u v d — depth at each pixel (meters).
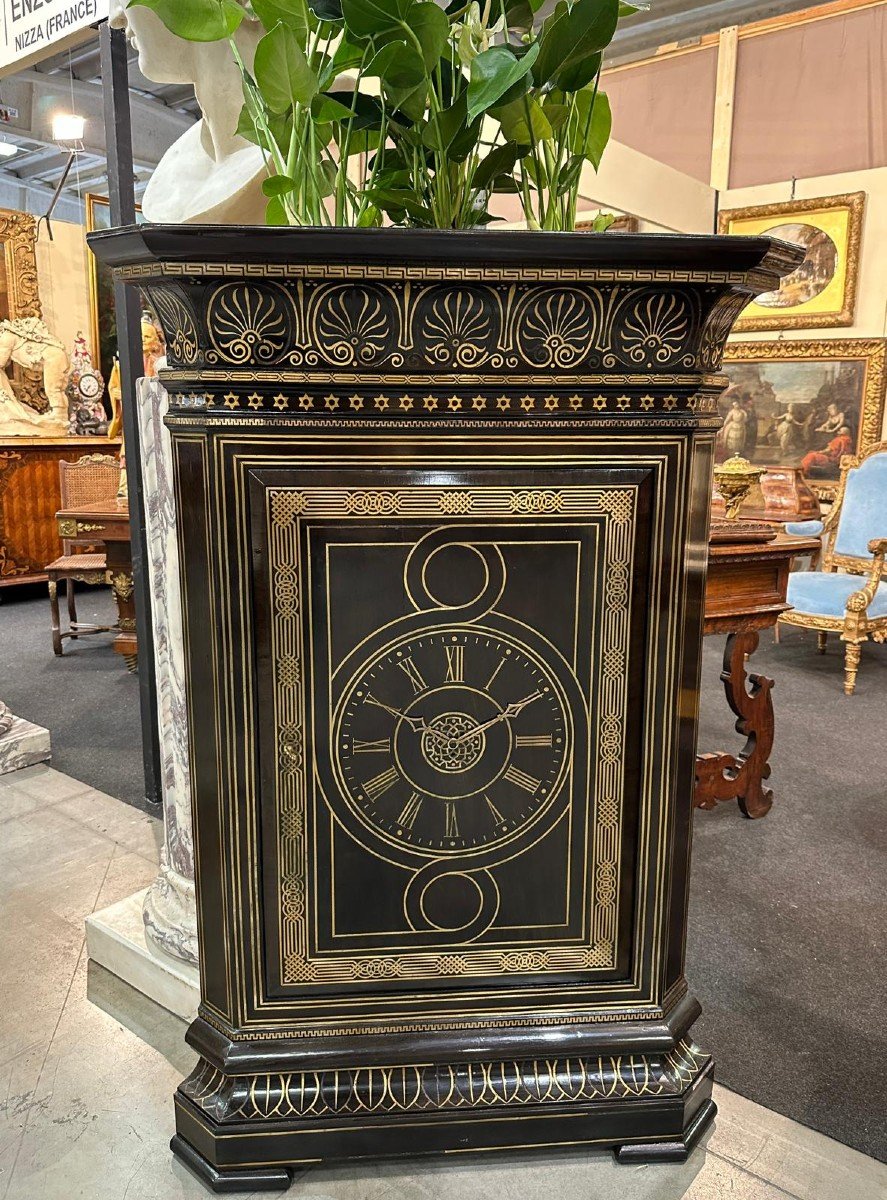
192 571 1.09
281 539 1.06
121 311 2.38
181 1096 1.27
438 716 1.13
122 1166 1.31
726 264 0.96
